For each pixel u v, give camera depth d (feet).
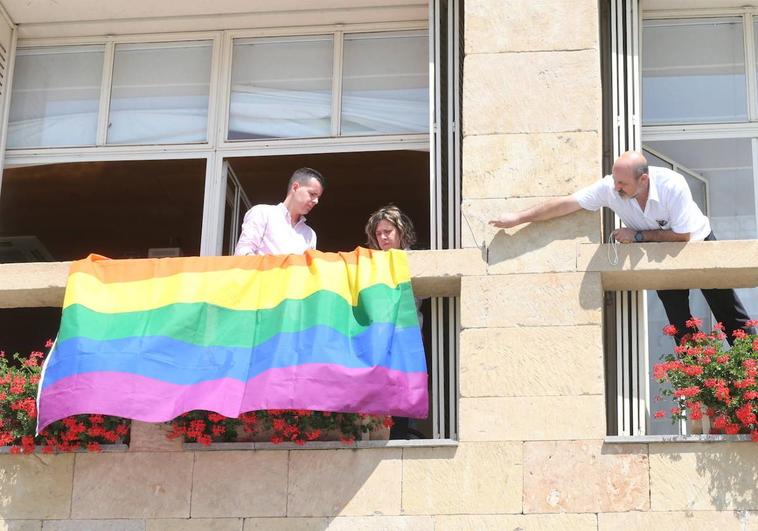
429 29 57.21
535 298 50.03
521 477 47.96
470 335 49.90
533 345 49.47
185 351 49.01
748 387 46.98
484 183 52.11
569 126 52.47
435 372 52.34
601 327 49.57
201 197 78.48
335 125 60.49
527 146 52.42
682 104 59.00
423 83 60.54
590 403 48.52
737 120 58.59
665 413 52.21
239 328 49.65
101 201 79.20
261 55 62.03
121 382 47.80
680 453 47.34
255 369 48.49
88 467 49.83
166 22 62.18
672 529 46.60
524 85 53.21
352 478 48.60
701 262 49.44
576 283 49.98
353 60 61.31
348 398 47.11
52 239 86.48
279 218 54.24
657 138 58.65
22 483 49.90
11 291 52.49
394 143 59.98
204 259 51.01
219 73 61.93
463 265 50.75
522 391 48.98
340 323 48.91
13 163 62.18
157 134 61.82
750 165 58.29
